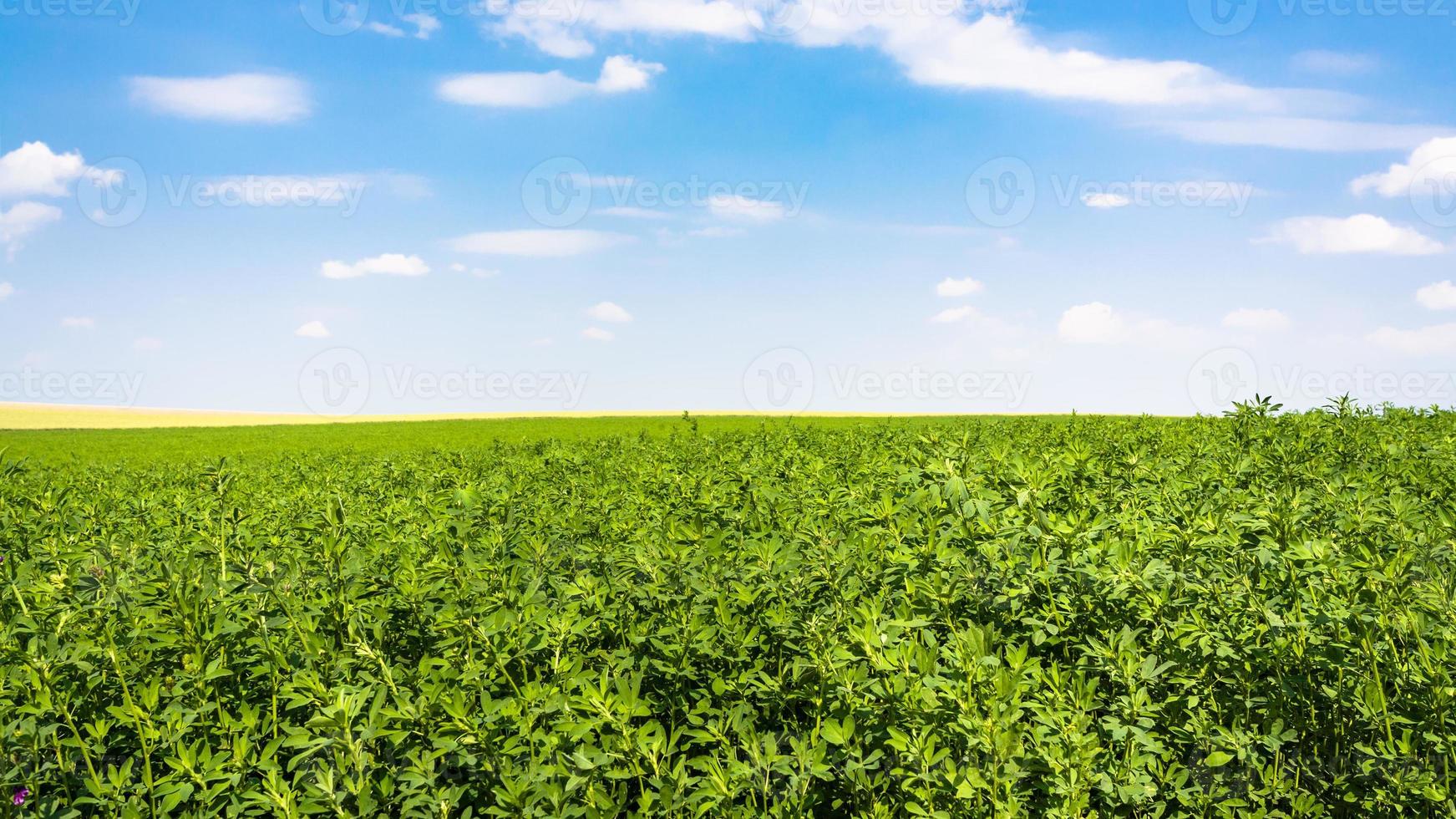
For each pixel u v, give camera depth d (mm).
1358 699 3734
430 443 35062
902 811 3373
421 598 4680
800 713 4324
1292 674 3977
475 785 3691
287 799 3244
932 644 3562
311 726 3258
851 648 3832
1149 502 5699
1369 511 5086
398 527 6176
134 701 4023
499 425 49062
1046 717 3314
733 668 4289
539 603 4477
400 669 4090
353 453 18812
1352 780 3674
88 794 3609
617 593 4863
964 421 20938
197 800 3391
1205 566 4520
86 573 4750
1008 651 3549
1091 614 4406
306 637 4066
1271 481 6594
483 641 4020
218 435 44562
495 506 6562
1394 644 3928
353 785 3279
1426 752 3527
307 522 5535
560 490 8195
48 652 3797
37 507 6324
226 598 4512
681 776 3305
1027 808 3400
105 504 7676
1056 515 4988
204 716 3908
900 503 5414
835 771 3602
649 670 4430
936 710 3299
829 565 4664
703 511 6438
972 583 4477
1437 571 4250
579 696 3551
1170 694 3898
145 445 36500
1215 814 3469
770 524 6164
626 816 3494
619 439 15227
